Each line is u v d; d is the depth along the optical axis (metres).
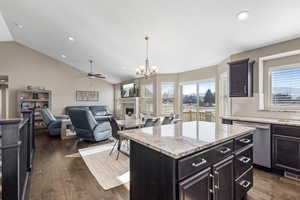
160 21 2.99
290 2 2.05
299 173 2.28
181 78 5.99
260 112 3.16
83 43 4.95
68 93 7.87
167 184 1.12
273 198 1.88
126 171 2.64
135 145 1.49
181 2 2.44
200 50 3.90
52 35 4.96
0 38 6.07
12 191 1.30
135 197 1.48
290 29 2.52
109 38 4.18
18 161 1.33
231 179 1.55
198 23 2.84
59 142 4.50
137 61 5.35
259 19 2.43
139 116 4.96
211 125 2.19
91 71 7.57
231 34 2.96
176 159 1.08
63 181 2.32
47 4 3.41
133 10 2.85
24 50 6.81
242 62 3.22
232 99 3.63
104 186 2.19
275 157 2.48
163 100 6.28
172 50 4.16
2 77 6.60
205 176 1.26
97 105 8.71
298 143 2.26
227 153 1.51
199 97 5.41
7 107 6.48
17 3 3.68
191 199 1.14
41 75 7.19
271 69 3.20
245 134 1.80
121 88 8.52
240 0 2.18
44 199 1.90
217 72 4.75
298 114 2.69
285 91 3.04
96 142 4.48
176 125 2.19
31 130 2.98
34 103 6.90
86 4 3.04
